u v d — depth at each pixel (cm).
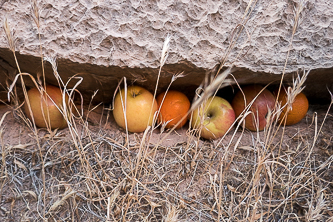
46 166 111
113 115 134
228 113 126
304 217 109
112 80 126
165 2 102
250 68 114
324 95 164
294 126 147
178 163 118
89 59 105
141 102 120
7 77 129
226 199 113
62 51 103
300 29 114
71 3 99
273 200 111
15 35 99
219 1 105
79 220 101
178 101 129
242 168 121
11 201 102
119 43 104
